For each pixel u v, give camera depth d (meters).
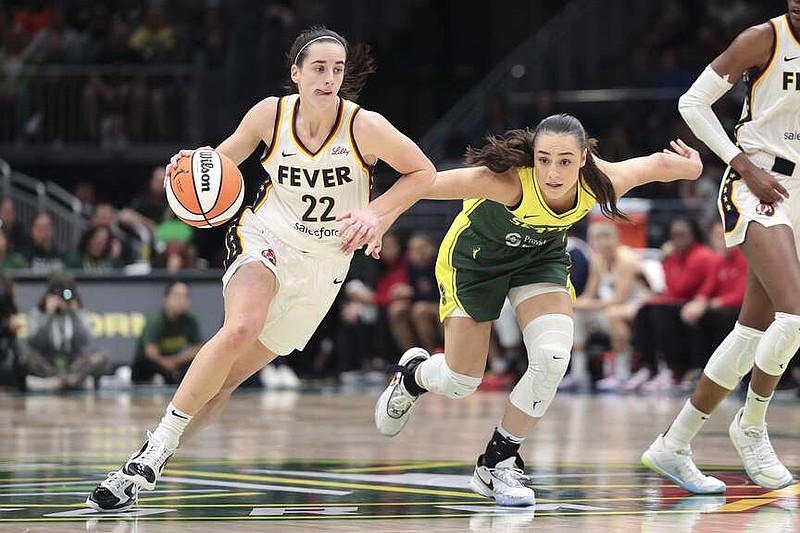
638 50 28.77
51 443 11.65
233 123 29.58
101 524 6.64
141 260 23.38
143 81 29.67
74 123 29.64
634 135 26.03
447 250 8.10
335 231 7.39
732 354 8.34
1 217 23.53
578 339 20.69
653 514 7.19
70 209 28.17
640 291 20.47
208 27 30.78
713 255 19.41
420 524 6.70
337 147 7.27
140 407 16.64
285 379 22.73
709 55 27.09
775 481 8.37
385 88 33.19
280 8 30.97
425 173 7.36
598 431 13.12
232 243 7.44
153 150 29.50
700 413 8.30
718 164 23.83
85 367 20.05
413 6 33.28
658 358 20.17
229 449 11.19
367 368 23.31
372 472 9.32
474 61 33.75
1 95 29.67
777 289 8.05
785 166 8.38
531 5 33.28
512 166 7.50
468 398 19.16
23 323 21.20
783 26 8.30
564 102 27.44
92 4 31.09
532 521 6.86
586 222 22.12
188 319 20.56
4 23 30.52
